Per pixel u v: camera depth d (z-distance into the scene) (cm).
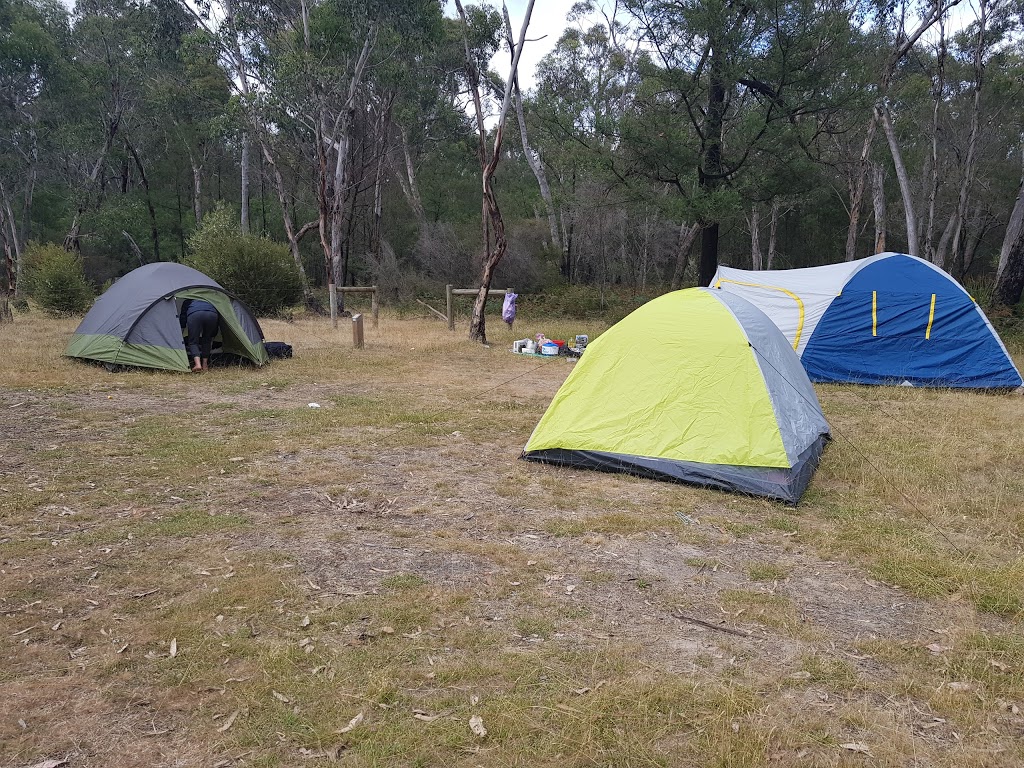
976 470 655
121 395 890
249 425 757
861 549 463
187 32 2458
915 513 538
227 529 462
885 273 1134
